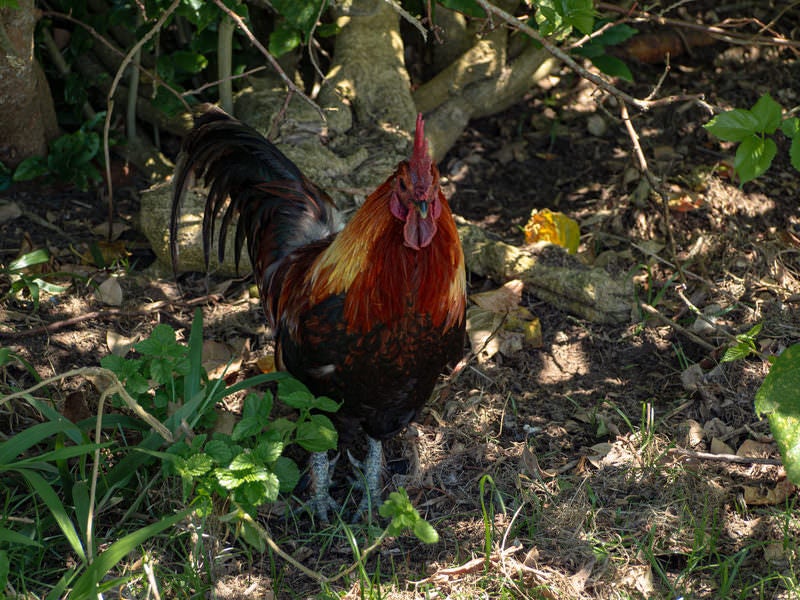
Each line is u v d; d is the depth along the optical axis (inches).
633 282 206.8
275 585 139.2
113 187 235.3
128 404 135.4
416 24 147.0
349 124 231.9
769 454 165.0
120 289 200.5
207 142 172.9
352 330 133.9
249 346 193.6
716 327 186.4
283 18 217.3
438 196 128.1
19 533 133.8
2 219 218.5
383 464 169.3
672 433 171.6
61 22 238.8
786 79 272.1
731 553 146.2
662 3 279.4
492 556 143.4
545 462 167.5
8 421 167.5
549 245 209.5
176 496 151.3
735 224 224.1
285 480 141.6
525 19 208.1
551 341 196.5
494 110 257.1
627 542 149.5
